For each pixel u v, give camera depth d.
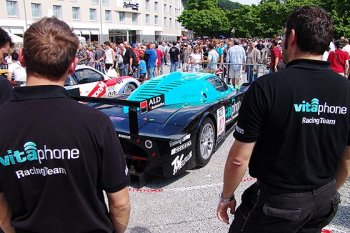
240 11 61.59
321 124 1.57
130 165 4.09
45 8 40.56
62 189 1.32
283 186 1.62
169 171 3.80
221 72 12.19
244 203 1.80
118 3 50.81
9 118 1.30
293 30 1.61
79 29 45.12
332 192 1.71
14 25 37.84
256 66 12.01
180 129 3.92
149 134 3.78
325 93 1.57
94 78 7.99
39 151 1.29
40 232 1.35
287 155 1.59
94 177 1.36
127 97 5.26
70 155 1.30
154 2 60.06
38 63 1.31
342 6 20.14
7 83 2.25
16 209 1.36
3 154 1.29
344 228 3.16
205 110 4.39
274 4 48.22
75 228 1.36
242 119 1.62
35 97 1.31
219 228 3.17
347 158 1.73
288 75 1.57
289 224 1.64
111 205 1.47
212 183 4.13
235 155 1.66
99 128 1.33
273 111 1.55
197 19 62.69
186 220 3.31
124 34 53.22
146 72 14.35
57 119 1.30
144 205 3.61
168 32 67.69
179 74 5.31
